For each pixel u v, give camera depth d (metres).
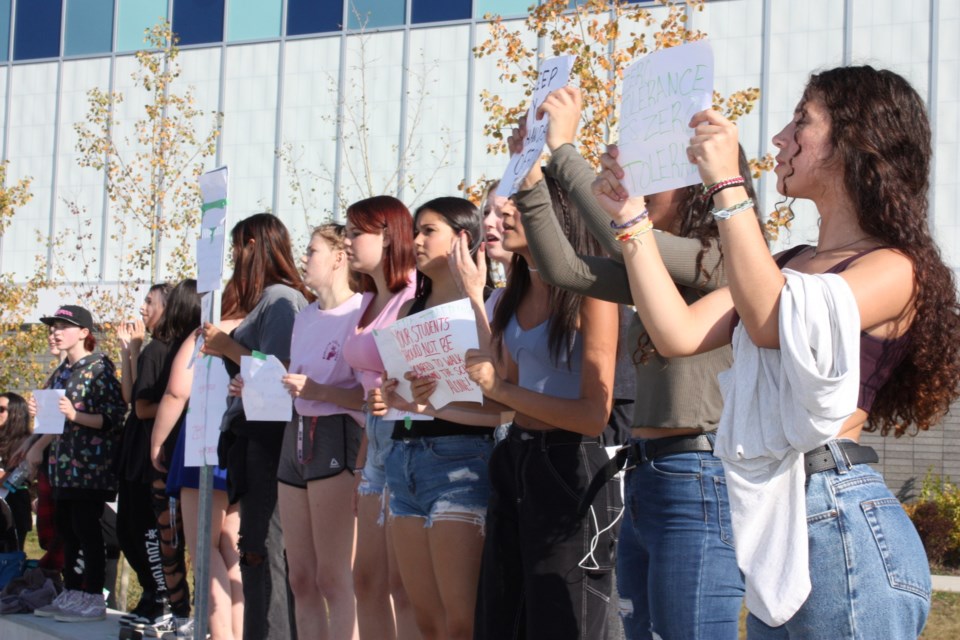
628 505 2.95
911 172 2.22
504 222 3.38
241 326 5.17
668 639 2.77
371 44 17.47
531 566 3.23
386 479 3.98
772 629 2.18
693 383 2.80
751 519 2.11
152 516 6.04
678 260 2.76
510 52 9.86
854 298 2.03
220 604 5.43
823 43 14.95
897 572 2.06
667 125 2.38
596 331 3.22
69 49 19.86
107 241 19.05
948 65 14.64
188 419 4.73
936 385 2.19
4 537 7.68
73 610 6.54
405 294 4.45
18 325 15.70
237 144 18.28
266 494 4.87
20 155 19.97
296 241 17.00
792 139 2.29
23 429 8.03
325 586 4.56
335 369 4.68
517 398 3.15
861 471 2.12
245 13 18.48
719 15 15.24
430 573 3.87
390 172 17.12
